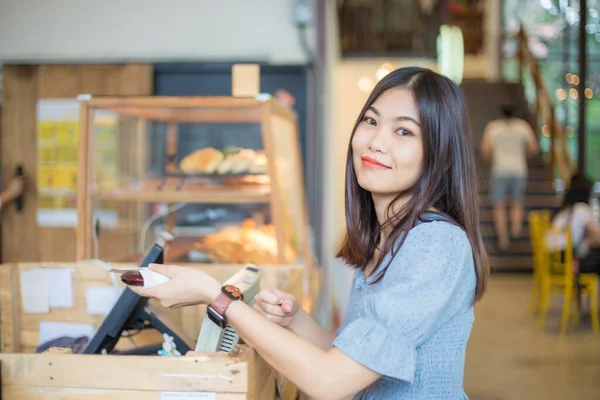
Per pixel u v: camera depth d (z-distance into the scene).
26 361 1.24
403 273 1.27
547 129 10.33
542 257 6.07
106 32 4.41
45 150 4.51
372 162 1.37
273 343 1.20
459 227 1.32
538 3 12.17
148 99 2.56
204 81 4.55
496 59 13.10
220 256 2.82
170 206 3.14
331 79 6.05
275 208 2.64
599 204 8.97
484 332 5.74
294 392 1.86
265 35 4.41
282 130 3.08
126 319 1.65
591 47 10.59
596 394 4.15
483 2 13.35
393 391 1.33
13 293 2.24
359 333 1.19
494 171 8.98
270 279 2.39
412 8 8.27
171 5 4.40
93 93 4.47
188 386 1.22
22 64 4.46
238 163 2.78
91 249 2.55
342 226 8.28
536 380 4.42
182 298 1.33
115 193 2.61
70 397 1.24
